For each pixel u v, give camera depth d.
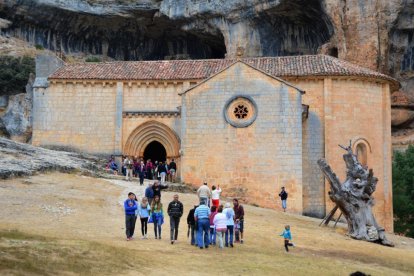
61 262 19.44
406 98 72.75
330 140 49.03
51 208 32.31
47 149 51.28
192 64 55.72
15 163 41.38
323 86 49.66
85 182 41.47
